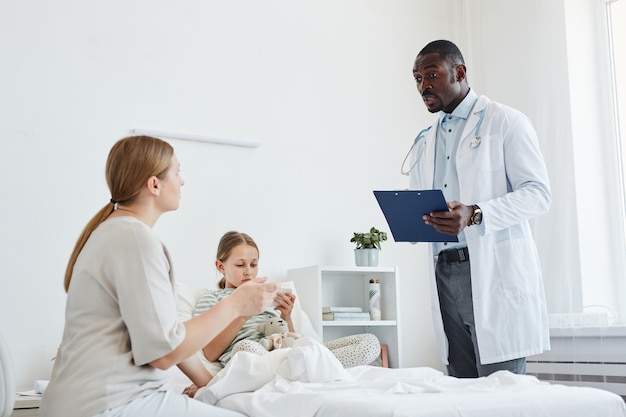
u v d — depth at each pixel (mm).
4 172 2721
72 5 2914
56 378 1477
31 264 2730
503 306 2180
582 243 3232
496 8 3750
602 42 3432
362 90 3637
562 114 3348
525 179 2223
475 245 2188
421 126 3797
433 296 2352
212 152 3164
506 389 1730
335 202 3471
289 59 3432
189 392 1965
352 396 1614
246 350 2270
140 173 1598
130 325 1442
